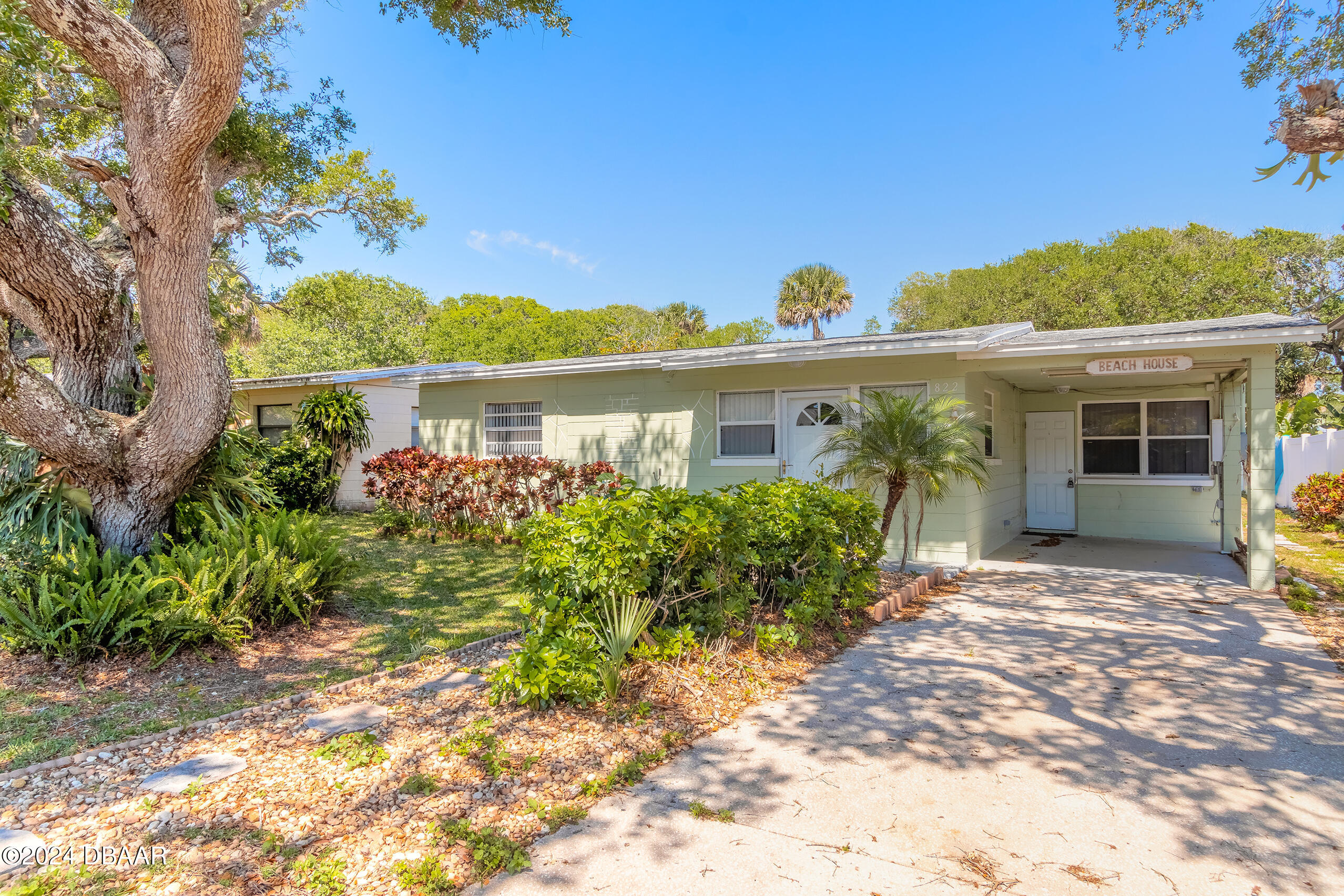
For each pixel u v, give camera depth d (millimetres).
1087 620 6074
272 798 2900
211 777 3090
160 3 6039
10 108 5406
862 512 6309
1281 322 7312
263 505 7168
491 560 8891
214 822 2705
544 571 4098
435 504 10953
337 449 14086
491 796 2922
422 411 13508
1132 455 11219
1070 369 8391
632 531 4082
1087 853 2531
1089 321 25656
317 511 13539
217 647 4922
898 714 3938
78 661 4469
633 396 11180
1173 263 25297
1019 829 2703
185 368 5324
